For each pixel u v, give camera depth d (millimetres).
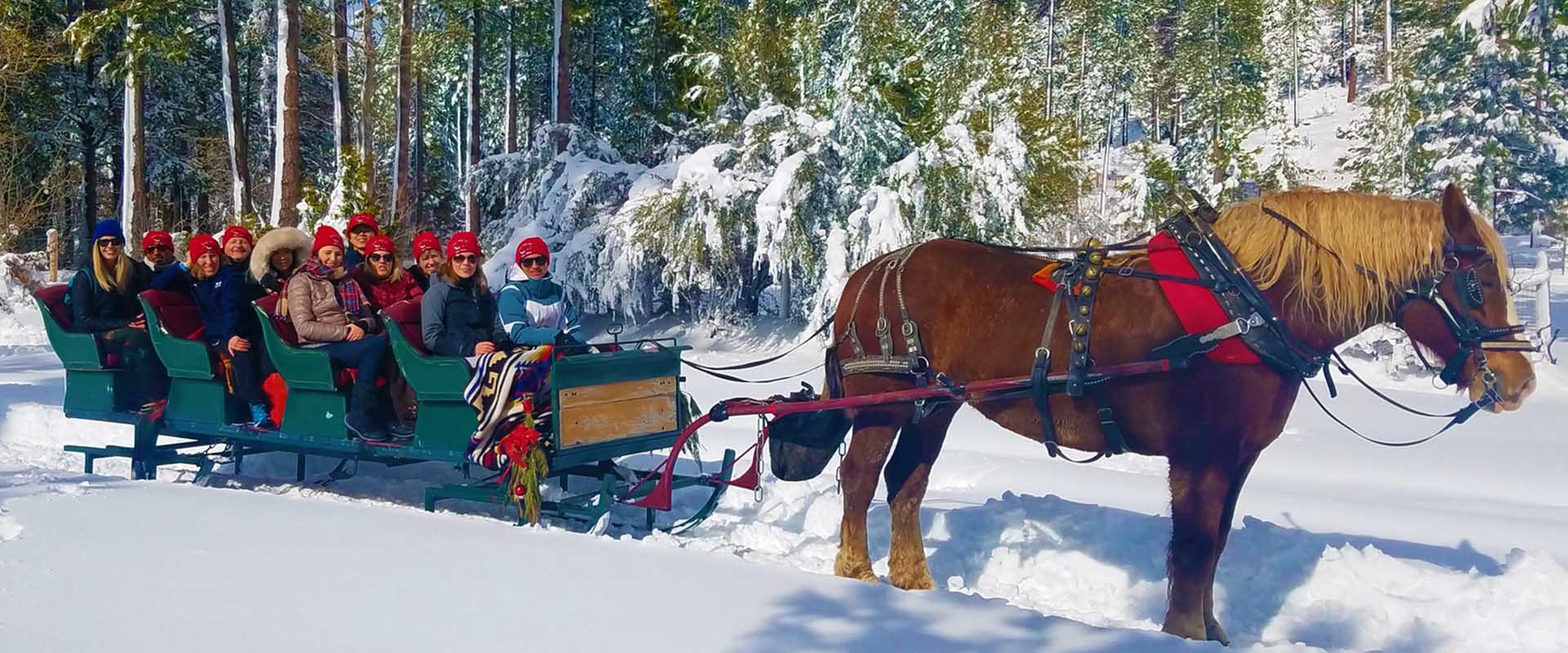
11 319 21500
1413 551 5953
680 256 17984
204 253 7691
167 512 5766
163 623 3945
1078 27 58906
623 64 32781
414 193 34312
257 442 7469
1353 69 74438
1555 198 29625
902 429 5945
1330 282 4789
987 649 3889
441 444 6527
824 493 7480
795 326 19047
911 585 5742
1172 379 4820
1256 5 60344
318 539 5262
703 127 20641
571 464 6203
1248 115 53312
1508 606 4938
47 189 29562
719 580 4695
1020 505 6648
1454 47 26891
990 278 5414
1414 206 4840
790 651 3832
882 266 5828
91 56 32281
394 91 38156
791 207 17406
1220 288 4746
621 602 4344
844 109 17969
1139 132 81062
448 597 4355
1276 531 5992
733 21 24375
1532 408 12078
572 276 19219
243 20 33562
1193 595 4805
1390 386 14070
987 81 18719
